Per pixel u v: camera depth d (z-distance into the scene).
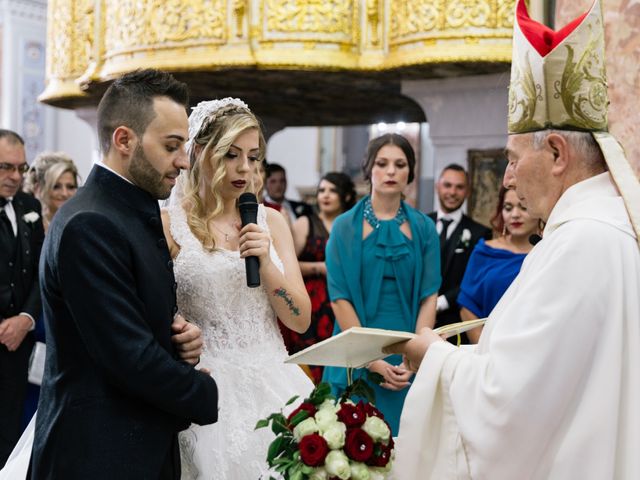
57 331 2.23
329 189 6.19
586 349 1.90
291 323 2.83
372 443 2.13
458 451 2.09
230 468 2.66
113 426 2.20
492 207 6.09
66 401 2.21
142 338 2.15
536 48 2.07
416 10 5.63
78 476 2.17
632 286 1.93
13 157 4.53
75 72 7.06
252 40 5.76
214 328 2.78
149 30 6.00
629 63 3.14
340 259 3.99
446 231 5.07
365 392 2.37
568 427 1.93
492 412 1.93
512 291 2.09
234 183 2.77
